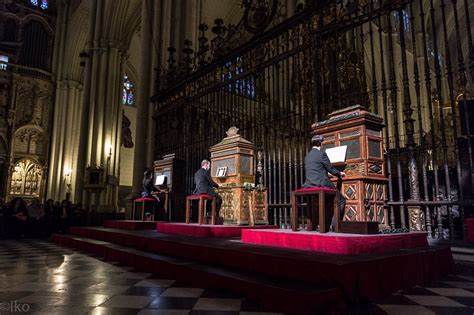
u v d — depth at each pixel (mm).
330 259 3174
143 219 9555
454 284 3785
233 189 7121
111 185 19922
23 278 4512
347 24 6332
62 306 3096
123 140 31422
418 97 5121
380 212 4828
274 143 7473
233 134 7672
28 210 13414
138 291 3725
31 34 29281
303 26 7230
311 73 6840
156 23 13070
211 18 23094
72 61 29547
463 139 5383
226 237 6141
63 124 28891
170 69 11828
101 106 20859
